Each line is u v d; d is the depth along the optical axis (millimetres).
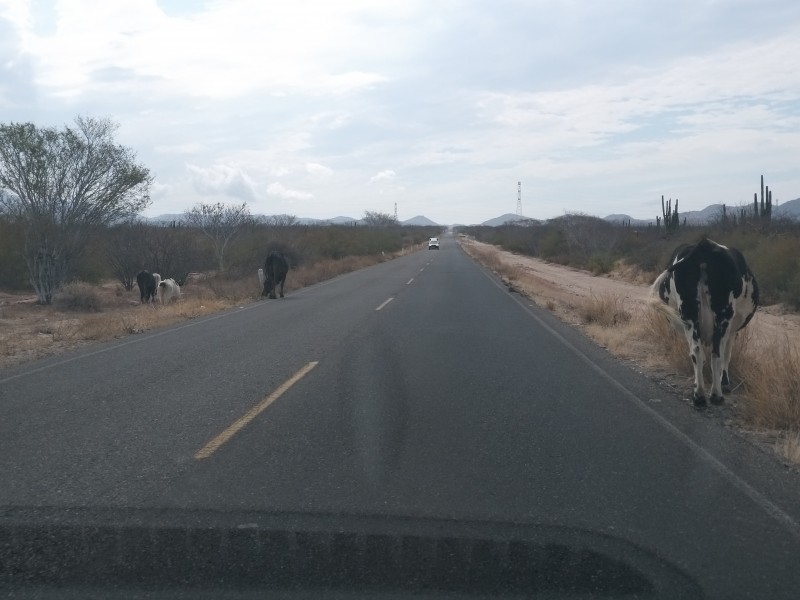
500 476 7266
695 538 5762
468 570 5238
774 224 36562
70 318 26344
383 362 13734
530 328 18703
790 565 5297
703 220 63156
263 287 30109
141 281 31391
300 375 12477
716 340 9914
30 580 5133
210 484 7074
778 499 6598
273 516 6250
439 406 10211
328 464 7668
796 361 9562
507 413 9797
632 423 9242
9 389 11859
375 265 60344
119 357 15070
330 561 5391
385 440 8547
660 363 13195
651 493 6766
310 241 60000
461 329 18484
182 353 15266
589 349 15234
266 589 4980
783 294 23750
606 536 5805
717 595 4879
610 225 60344
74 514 6340
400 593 4914
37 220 29312
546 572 5203
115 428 9180
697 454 7926
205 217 48375
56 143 29656
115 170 30656
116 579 5141
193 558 5457
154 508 6461
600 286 36875
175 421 9492
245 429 9062
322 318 21234
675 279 9906
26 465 7727
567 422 9320
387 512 6320
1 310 27453
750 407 9305
